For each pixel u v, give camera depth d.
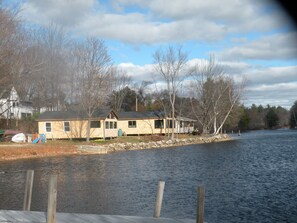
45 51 47.53
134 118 55.22
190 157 30.16
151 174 20.19
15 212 10.00
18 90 42.41
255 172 20.38
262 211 11.97
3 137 39.41
